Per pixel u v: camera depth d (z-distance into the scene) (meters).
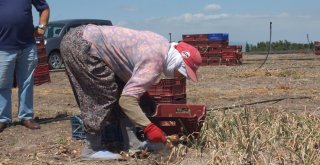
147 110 6.20
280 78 14.60
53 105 10.20
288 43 37.09
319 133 5.86
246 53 33.91
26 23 7.30
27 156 6.04
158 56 5.23
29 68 7.47
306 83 12.97
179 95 7.77
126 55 5.31
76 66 5.37
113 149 6.09
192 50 5.36
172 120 5.95
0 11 7.17
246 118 6.37
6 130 7.47
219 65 22.00
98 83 5.37
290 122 6.53
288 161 5.33
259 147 5.47
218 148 5.53
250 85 12.80
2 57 7.21
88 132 5.56
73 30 5.49
